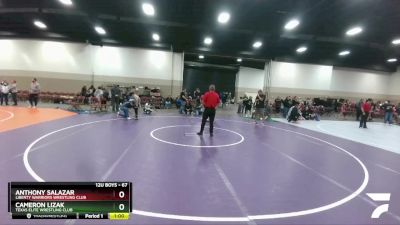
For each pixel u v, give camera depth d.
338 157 7.04
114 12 14.22
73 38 19.08
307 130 12.19
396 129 15.03
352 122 17.70
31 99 14.35
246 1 10.95
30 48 19.28
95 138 7.65
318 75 22.52
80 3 12.97
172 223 3.13
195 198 3.89
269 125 13.16
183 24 15.45
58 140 7.14
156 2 11.95
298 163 6.18
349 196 4.28
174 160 5.84
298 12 11.80
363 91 24.16
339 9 10.98
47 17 15.27
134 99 12.57
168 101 19.44
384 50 17.80
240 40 18.09
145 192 4.00
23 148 6.13
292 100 17.94
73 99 17.25
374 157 7.32
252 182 4.71
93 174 4.64
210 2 11.39
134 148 6.71
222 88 31.86
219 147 7.38
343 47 17.91
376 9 10.68
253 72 29.62
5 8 14.05
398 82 23.72
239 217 3.37
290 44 18.22
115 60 19.97
